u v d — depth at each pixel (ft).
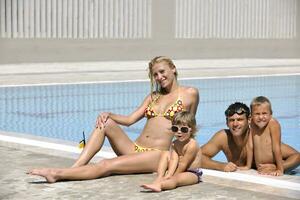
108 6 80.28
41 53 75.10
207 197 16.26
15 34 73.05
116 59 81.35
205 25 89.45
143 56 83.56
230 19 92.27
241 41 93.66
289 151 21.76
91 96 47.70
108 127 19.07
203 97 49.32
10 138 25.05
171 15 85.66
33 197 16.14
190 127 17.70
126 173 18.84
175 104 19.39
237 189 17.24
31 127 36.01
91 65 74.02
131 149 19.52
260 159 20.49
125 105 44.24
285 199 16.07
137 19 82.89
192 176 17.74
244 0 93.71
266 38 96.89
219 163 20.36
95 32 79.36
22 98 45.80
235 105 20.61
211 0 89.81
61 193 16.58
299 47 101.24
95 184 17.63
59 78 56.75
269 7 96.89
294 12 100.17
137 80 56.39
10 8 72.38
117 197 16.20
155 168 18.94
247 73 66.85
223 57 91.66
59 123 37.60
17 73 61.77
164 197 16.24
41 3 74.64
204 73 65.31
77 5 77.56
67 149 22.88
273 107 46.06
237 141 20.93
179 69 70.28
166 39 85.46
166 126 19.35
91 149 18.80
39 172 17.53
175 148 17.97
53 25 75.77
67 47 77.05
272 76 65.00
